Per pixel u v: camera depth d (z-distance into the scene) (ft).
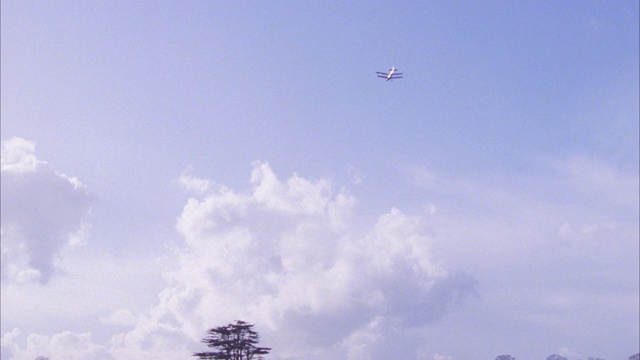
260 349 538.88
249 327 540.11
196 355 534.37
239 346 531.50
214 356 531.09
